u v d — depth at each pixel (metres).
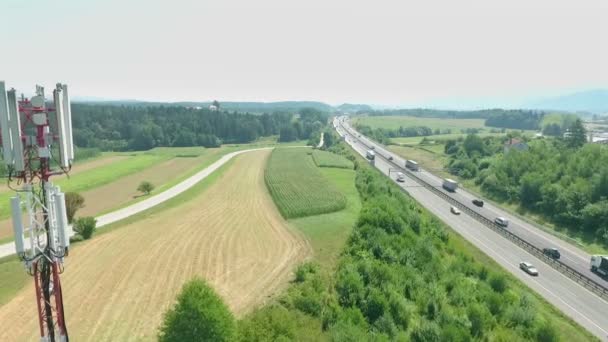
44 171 24.28
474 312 43.72
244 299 42.53
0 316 39.00
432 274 53.59
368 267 48.28
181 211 77.38
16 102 22.36
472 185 118.00
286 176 111.81
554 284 55.38
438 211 88.44
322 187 97.38
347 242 59.22
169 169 135.25
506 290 51.69
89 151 164.50
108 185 107.44
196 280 30.30
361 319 39.41
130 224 68.81
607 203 78.31
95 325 37.41
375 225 63.59
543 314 47.34
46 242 25.67
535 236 76.44
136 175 123.81
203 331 27.95
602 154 100.50
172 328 28.25
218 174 120.06
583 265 63.06
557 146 130.12
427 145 190.25
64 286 45.12
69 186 101.19
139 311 40.03
